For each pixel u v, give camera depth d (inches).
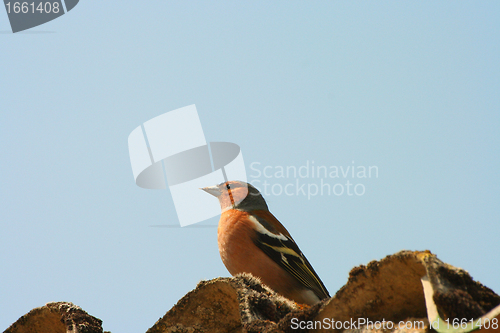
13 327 354.3
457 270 191.3
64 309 330.3
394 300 218.7
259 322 253.0
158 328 310.3
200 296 298.5
